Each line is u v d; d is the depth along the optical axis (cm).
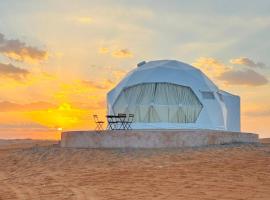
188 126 3234
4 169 2206
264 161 1952
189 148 2395
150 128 3203
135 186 1652
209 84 3491
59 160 2275
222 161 1997
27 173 2062
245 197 1427
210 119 3331
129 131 2527
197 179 1706
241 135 2764
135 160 2131
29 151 2631
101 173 1922
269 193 1465
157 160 2100
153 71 3372
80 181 1800
